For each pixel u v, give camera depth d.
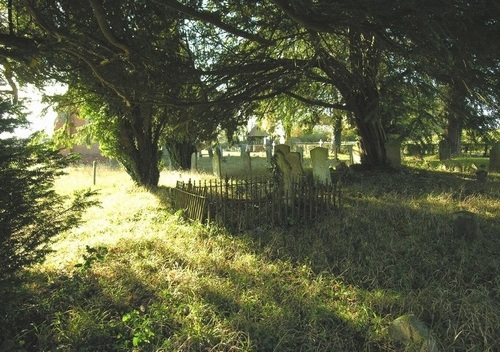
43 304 4.34
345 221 7.45
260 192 8.12
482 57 6.42
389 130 16.03
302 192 7.86
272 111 18.23
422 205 8.66
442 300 4.34
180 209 8.74
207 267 5.43
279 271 5.38
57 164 4.13
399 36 7.00
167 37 7.79
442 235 6.70
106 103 10.88
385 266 5.41
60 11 5.90
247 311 4.19
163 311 4.16
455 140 20.81
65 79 8.18
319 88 17.52
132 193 12.12
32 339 3.89
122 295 4.60
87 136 13.83
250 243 6.51
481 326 3.88
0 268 3.82
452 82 8.41
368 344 3.75
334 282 5.05
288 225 7.61
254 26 8.72
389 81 10.32
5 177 3.74
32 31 6.39
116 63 7.42
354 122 17.11
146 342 3.65
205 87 11.08
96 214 9.09
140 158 13.64
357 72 11.84
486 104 8.32
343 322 4.12
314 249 6.12
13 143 3.86
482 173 12.65
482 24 5.83
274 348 3.66
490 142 11.19
